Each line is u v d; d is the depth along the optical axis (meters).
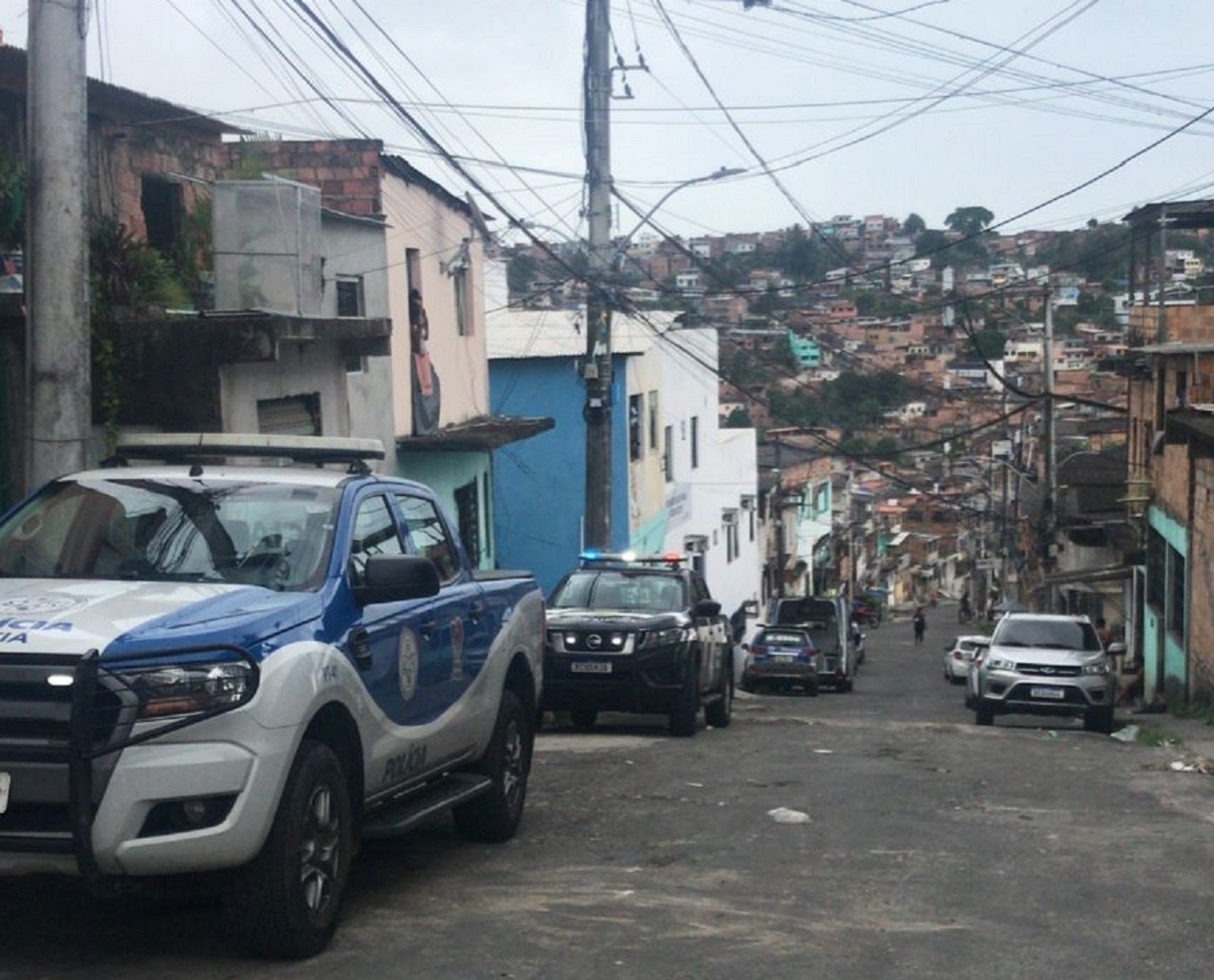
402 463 21.98
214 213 14.98
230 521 7.20
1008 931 7.14
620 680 16.11
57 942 6.54
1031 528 49.38
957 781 12.93
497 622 8.97
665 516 39.66
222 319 12.81
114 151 15.86
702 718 20.92
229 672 5.88
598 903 7.50
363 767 6.95
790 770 13.30
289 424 15.65
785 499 62.50
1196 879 8.48
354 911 7.27
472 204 24.72
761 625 38.38
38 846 5.61
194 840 5.76
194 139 17.86
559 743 15.75
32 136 8.91
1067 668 22.17
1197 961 6.68
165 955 6.36
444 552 8.65
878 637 77.00
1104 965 6.58
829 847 9.23
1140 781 13.43
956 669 44.59
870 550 93.50
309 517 7.25
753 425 71.88
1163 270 30.08
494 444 22.38
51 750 5.62
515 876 8.19
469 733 8.45
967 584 94.00
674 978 6.20
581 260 23.55
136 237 15.38
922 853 9.10
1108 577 34.44
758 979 6.22
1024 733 20.14
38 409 8.92
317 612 6.66
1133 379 32.59
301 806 6.21
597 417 22.88
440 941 6.70
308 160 21.12
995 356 70.62
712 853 8.95
